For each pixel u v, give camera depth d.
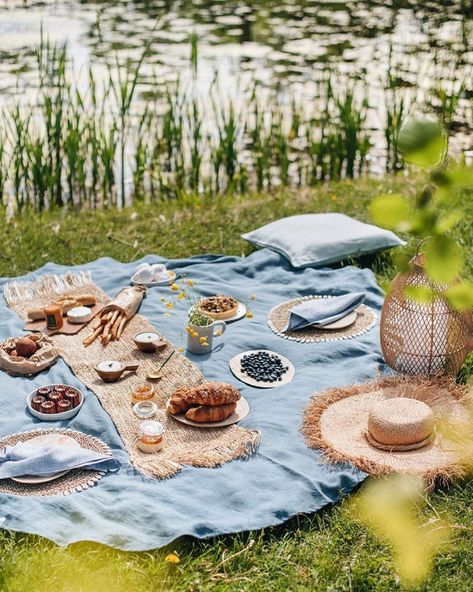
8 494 3.04
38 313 3.97
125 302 3.98
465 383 3.62
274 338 3.84
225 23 9.97
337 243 4.45
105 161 5.59
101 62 8.14
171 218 5.14
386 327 3.60
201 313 3.84
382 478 3.10
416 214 1.50
